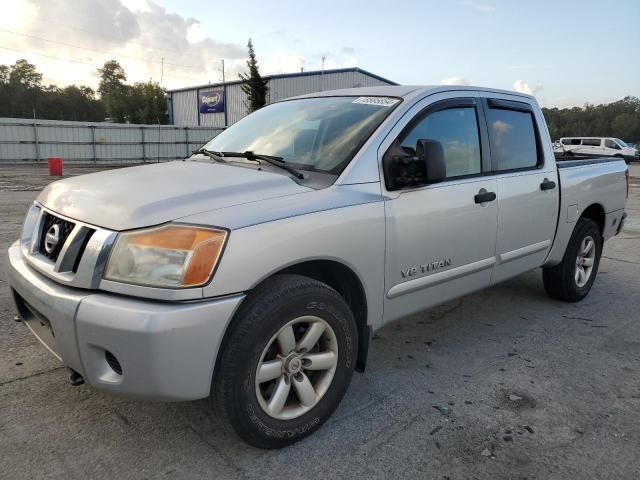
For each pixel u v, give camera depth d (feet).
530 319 15.20
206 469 8.24
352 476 8.17
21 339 12.62
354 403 10.32
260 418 8.26
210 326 7.44
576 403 10.49
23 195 42.78
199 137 118.11
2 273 17.56
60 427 9.18
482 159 12.35
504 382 11.32
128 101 240.32
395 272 10.16
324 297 8.67
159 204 7.98
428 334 13.98
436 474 8.25
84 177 10.12
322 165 9.96
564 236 15.20
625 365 12.27
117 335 7.22
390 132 10.32
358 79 141.49
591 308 16.28
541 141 14.38
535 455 8.77
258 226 7.92
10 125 96.58
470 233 11.66
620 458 8.73
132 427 9.25
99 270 7.61
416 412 10.03
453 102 11.82
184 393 7.51
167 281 7.34
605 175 16.79
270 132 11.81
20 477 7.90
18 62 315.78
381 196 9.84
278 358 8.50
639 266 21.79
